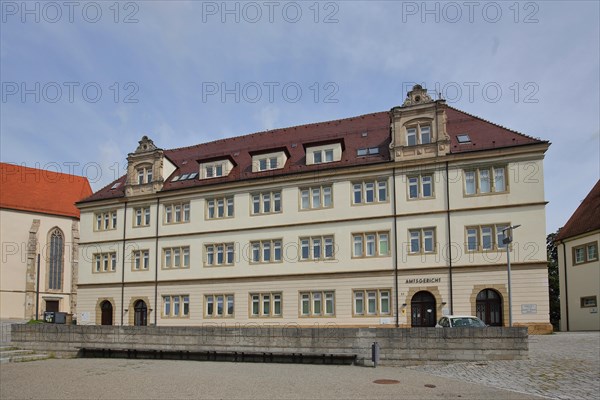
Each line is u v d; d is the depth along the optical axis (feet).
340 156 134.72
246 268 138.41
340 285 127.24
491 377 56.70
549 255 207.72
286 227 135.33
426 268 120.06
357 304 125.39
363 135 143.02
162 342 84.33
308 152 138.10
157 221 152.87
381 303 123.24
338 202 130.72
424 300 120.37
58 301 230.68
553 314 204.33
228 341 80.43
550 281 202.49
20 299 217.77
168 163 160.15
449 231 119.65
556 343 88.94
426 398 45.62
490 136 123.85
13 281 217.15
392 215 124.88
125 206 159.22
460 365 66.90
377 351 69.97
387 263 123.65
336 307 126.72
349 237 128.26
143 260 154.10
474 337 69.21
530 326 110.93
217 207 145.59
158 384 55.57
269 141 158.40
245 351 79.20
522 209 115.34
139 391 51.44
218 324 139.13
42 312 224.12
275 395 48.06
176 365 74.02
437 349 70.08
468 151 120.37
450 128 131.64
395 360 71.41
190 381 57.41
